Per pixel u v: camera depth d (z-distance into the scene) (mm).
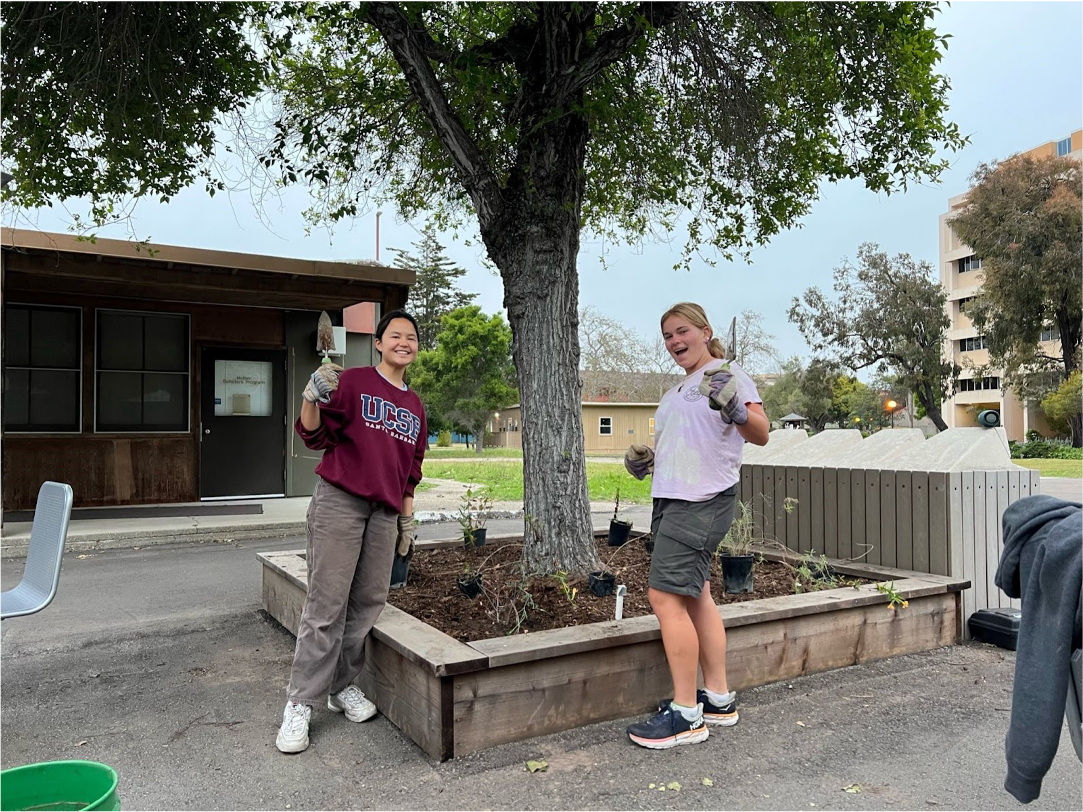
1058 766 2645
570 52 4250
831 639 3633
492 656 2695
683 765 2639
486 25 5141
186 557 6898
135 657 3943
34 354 9141
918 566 4340
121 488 9641
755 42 5512
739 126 5535
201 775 2592
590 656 2979
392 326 3037
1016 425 49062
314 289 8773
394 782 2523
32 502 9102
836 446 5371
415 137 5992
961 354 53375
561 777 2547
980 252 31609
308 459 10945
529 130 4297
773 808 2344
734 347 2818
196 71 5242
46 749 2809
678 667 2811
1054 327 33031
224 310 10320
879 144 5520
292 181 5465
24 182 5270
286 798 2424
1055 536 1495
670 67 5520
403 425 3020
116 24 4672
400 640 2908
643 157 6012
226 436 10383
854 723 3006
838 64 5262
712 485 2770
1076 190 29766
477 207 4621
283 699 3338
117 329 9633
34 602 2861
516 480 16562
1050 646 1476
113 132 5148
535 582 4047
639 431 42656
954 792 2445
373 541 2998
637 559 4742
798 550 5105
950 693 3336
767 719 3045
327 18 4742
